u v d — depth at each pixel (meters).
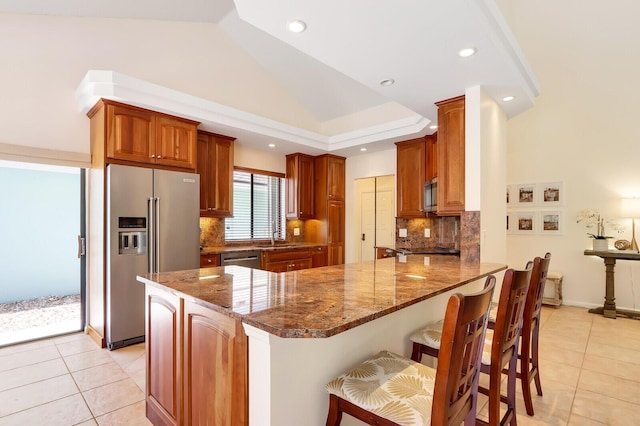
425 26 1.95
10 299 4.40
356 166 5.44
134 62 3.38
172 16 3.52
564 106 4.70
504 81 2.70
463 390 1.07
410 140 4.48
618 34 3.92
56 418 1.90
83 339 3.15
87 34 3.17
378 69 2.49
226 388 1.23
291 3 1.74
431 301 2.01
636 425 1.91
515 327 1.62
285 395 1.11
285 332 0.92
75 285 4.89
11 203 4.42
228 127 3.80
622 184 4.34
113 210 2.87
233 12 3.70
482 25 1.96
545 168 4.89
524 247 5.05
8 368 2.52
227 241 4.75
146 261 3.07
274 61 4.35
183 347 1.51
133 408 2.00
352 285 1.62
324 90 4.71
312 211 5.45
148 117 3.15
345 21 1.90
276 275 1.94
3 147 2.79
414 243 4.76
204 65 3.88
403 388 1.15
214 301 1.27
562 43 4.25
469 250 2.86
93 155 3.19
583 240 4.61
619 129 4.34
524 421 1.94
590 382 2.43
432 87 2.82
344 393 1.13
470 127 2.87
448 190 3.03
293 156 5.30
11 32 2.87
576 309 4.50
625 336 3.43
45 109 3.01
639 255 3.89
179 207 3.30
